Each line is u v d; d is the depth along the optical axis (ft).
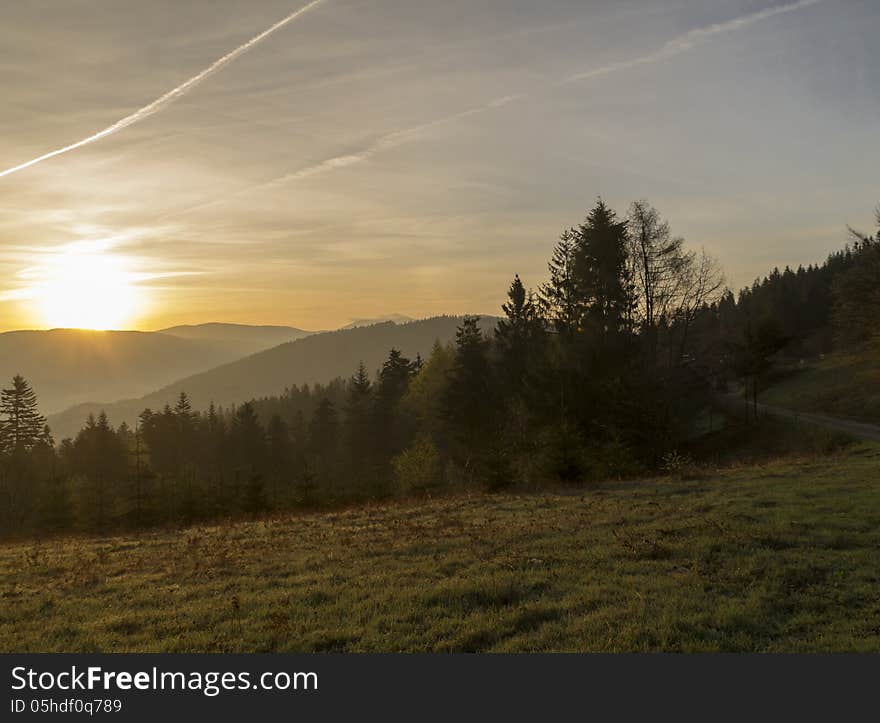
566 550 39.83
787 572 32.35
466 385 199.82
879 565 32.81
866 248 148.25
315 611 30.78
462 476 147.02
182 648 27.02
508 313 202.49
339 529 56.39
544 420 124.16
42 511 152.97
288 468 310.24
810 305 315.17
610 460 93.97
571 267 155.74
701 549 37.40
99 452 310.86
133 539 63.46
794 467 75.82
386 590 33.30
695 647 24.18
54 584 41.39
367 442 297.74
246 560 44.37
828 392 175.32
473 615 28.76
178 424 380.17
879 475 61.57
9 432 292.61
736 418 162.81
